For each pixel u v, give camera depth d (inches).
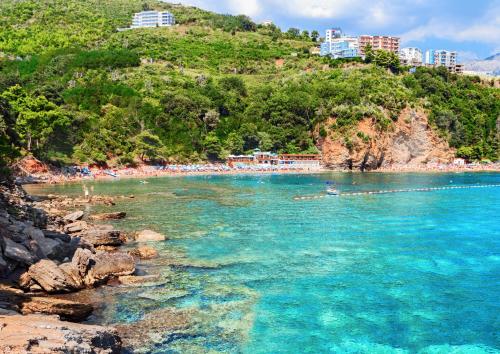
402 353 871.7
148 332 916.0
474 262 1450.5
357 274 1315.2
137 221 2066.9
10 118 2586.1
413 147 6240.2
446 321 1010.7
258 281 1236.5
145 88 5900.6
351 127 5743.1
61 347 674.2
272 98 6225.4
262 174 5073.8
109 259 1251.8
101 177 4274.1
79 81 5821.9
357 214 2343.8
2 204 1535.4
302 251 1560.0
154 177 4485.7
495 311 1066.7
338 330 956.6
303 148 5999.0
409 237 1791.3
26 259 1134.4
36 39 7869.1
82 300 1067.9
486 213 2391.7
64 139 4557.1
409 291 1186.0
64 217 1907.0
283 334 929.5
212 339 896.9
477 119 6968.5
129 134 5068.9
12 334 688.4
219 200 2817.4
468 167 6230.3
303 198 2962.6
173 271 1309.1
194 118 5664.4
